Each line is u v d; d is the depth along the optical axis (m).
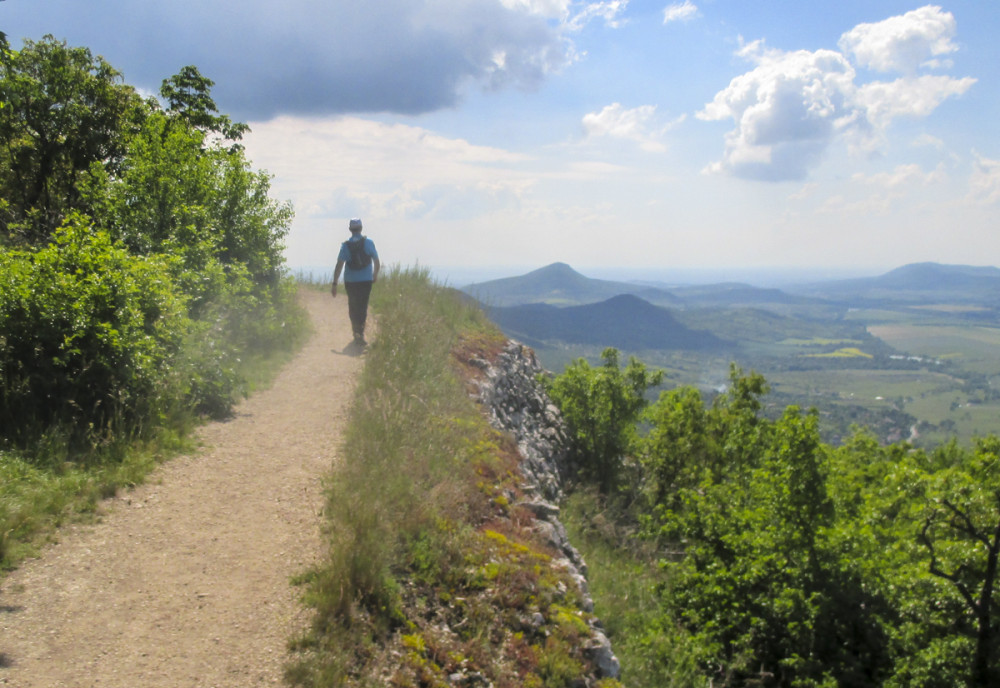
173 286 8.31
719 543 12.56
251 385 8.39
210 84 21.66
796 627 10.45
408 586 4.57
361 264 10.98
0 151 21.94
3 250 7.38
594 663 5.00
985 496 10.98
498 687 4.16
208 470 5.91
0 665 3.26
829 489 12.41
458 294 16.83
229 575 4.32
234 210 12.49
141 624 3.75
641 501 17.27
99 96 22.97
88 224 8.71
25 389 5.83
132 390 6.43
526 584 5.26
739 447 18.81
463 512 5.95
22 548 4.28
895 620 11.05
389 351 9.76
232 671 3.45
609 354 18.56
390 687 3.65
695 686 7.93
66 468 5.32
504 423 11.03
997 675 9.81
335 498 5.25
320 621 3.90
